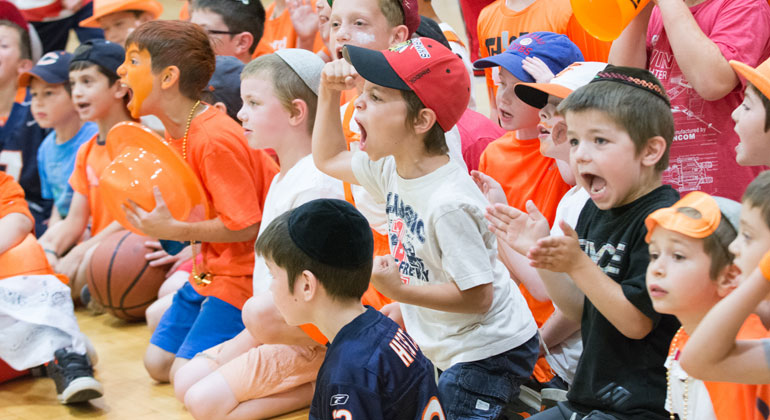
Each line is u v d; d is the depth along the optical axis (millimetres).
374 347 3953
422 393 3980
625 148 3902
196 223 6625
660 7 5445
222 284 6875
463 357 4840
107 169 6570
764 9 5484
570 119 4039
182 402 6621
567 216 5062
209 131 6715
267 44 10852
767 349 3098
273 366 6164
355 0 5820
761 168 5555
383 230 5926
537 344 5039
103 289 8367
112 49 8648
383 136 4652
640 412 3969
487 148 6375
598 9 5402
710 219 3363
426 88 4562
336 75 4926
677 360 3773
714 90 5285
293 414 6328
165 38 6680
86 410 6547
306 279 4125
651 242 3576
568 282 4371
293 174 6254
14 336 6742
